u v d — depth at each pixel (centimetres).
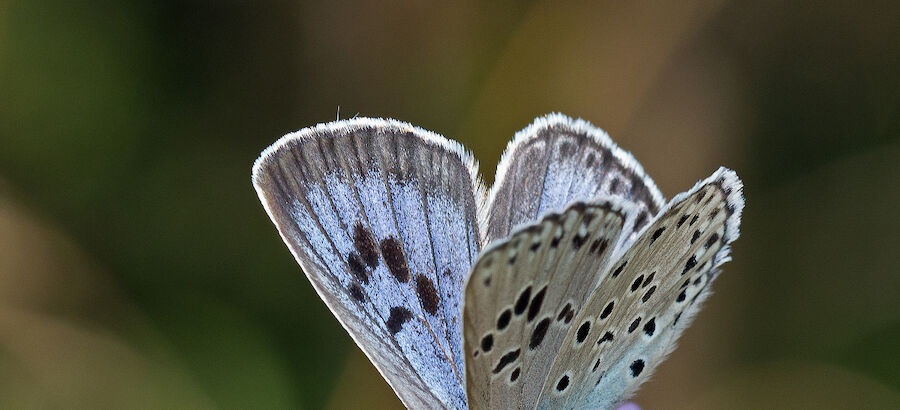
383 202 20
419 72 27
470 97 27
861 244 26
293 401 25
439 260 20
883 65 27
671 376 26
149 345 25
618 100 26
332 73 27
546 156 20
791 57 27
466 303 19
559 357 20
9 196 25
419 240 20
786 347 26
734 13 27
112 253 25
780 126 27
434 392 20
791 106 27
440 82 27
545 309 19
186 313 25
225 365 25
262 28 27
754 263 27
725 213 20
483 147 26
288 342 25
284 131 27
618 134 26
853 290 26
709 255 20
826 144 27
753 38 27
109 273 25
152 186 26
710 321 26
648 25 26
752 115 27
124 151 26
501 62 26
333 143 20
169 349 25
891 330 26
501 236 20
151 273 25
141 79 26
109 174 26
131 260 25
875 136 27
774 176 27
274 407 25
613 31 26
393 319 20
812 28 27
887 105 27
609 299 19
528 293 19
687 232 20
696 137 27
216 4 27
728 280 27
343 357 25
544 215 19
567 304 19
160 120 26
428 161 20
